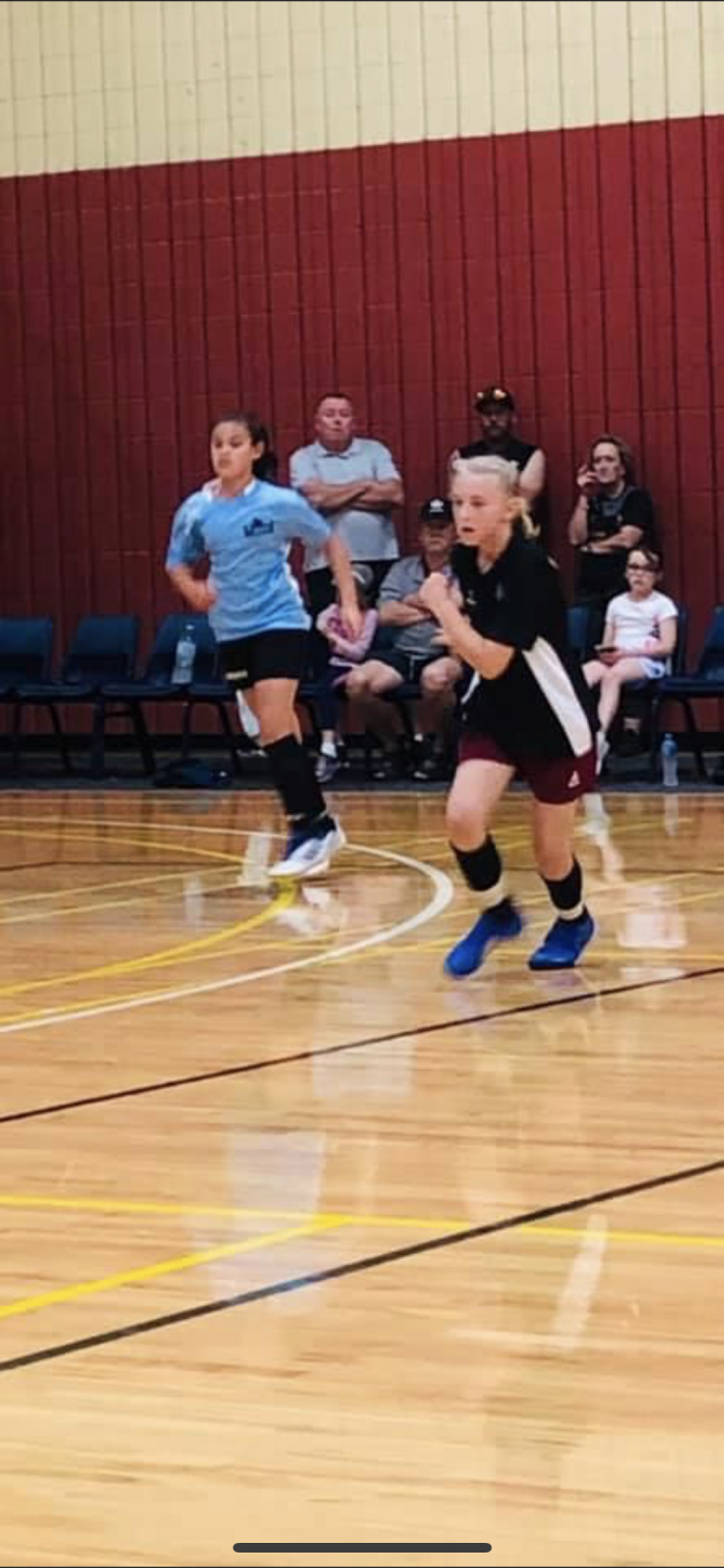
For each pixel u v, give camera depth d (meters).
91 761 15.81
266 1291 4.32
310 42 15.60
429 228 15.45
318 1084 6.07
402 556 15.62
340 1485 3.39
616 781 13.58
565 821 7.46
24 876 10.34
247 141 15.80
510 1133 5.49
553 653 7.23
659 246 14.96
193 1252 4.58
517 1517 3.26
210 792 13.92
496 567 7.19
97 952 8.29
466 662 7.21
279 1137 5.51
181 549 9.91
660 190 14.94
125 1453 3.53
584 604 14.32
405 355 15.57
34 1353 4.00
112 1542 3.21
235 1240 4.66
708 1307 4.16
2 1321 4.18
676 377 14.98
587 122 15.06
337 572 9.91
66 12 16.12
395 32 15.41
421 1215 4.81
